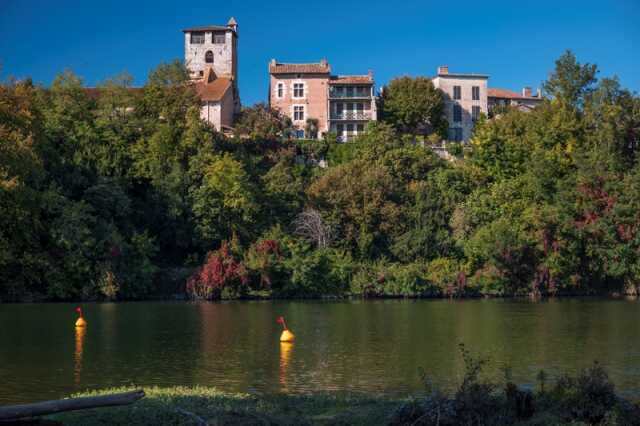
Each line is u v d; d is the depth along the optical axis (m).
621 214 86.19
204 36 124.81
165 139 86.19
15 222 67.38
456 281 82.56
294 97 118.94
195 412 21.36
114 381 29.80
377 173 90.94
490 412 20.83
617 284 88.12
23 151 66.31
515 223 88.19
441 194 93.06
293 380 30.39
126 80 96.31
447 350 39.12
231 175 82.50
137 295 74.38
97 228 74.06
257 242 81.00
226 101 111.75
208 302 73.44
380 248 88.31
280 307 67.56
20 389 28.05
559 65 117.75
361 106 119.38
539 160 94.38
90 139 81.62
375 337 44.75
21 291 69.12
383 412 22.53
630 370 32.97
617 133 98.31
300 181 93.88
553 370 32.81
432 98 119.56
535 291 84.31
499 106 128.75
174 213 80.44
